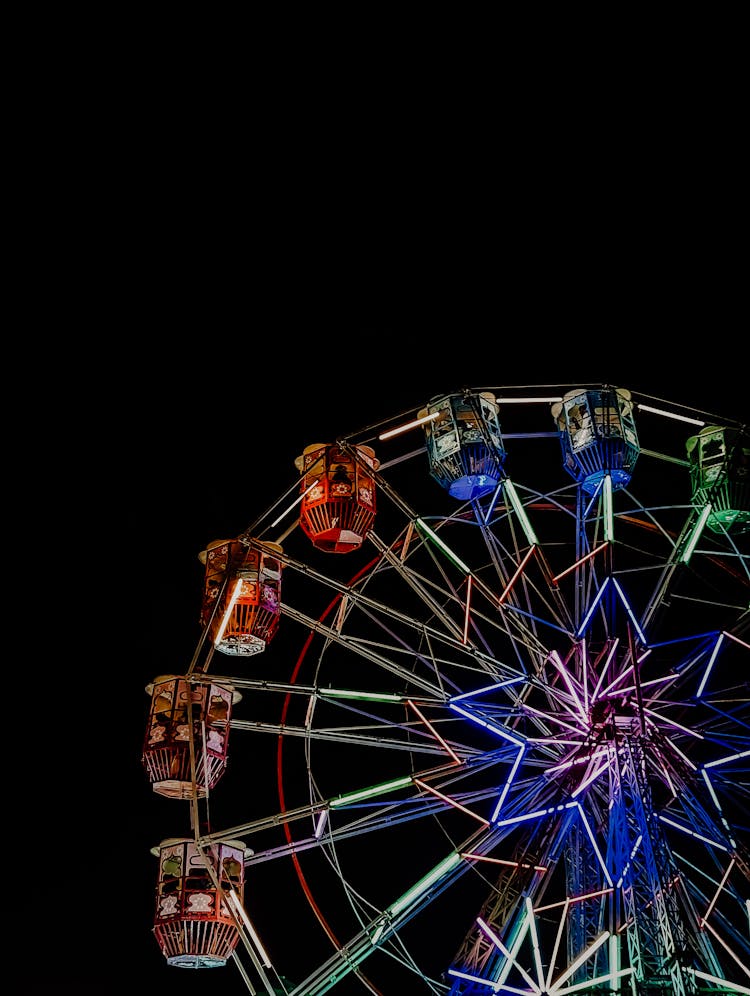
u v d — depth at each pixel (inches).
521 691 864.3
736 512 892.6
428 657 844.6
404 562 893.8
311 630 877.8
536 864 773.9
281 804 842.2
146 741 849.5
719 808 781.9
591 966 780.0
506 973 740.7
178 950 794.2
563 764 814.5
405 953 811.4
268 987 784.9
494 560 868.0
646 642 791.7
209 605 895.7
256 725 856.9
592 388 904.9
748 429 912.9
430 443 929.5
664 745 814.5
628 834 769.6
